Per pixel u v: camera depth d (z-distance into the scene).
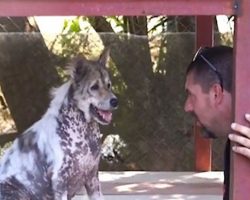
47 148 3.24
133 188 4.50
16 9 1.82
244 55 1.86
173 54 5.62
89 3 1.82
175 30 6.23
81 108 3.26
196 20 5.00
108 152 5.79
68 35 5.52
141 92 5.69
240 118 1.89
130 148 5.79
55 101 3.30
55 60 5.54
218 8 1.84
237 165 1.91
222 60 2.16
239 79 1.88
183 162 5.78
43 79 5.57
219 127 2.19
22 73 5.59
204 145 5.05
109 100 3.33
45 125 3.28
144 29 6.16
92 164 3.36
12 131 5.66
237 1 1.83
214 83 2.14
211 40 5.00
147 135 5.78
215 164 5.57
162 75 5.66
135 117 5.74
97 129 3.36
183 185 4.59
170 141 5.78
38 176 3.26
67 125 3.24
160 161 5.80
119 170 5.78
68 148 3.23
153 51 5.63
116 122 5.75
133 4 1.83
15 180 3.28
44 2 1.82
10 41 5.54
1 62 5.57
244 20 1.84
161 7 1.84
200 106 2.20
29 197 3.28
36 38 5.54
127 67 5.62
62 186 3.24
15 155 3.32
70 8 1.83
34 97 5.61
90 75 3.33
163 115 5.74
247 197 1.91
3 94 5.64
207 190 4.46
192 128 5.72
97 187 3.45
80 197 3.90
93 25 6.31
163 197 4.31
